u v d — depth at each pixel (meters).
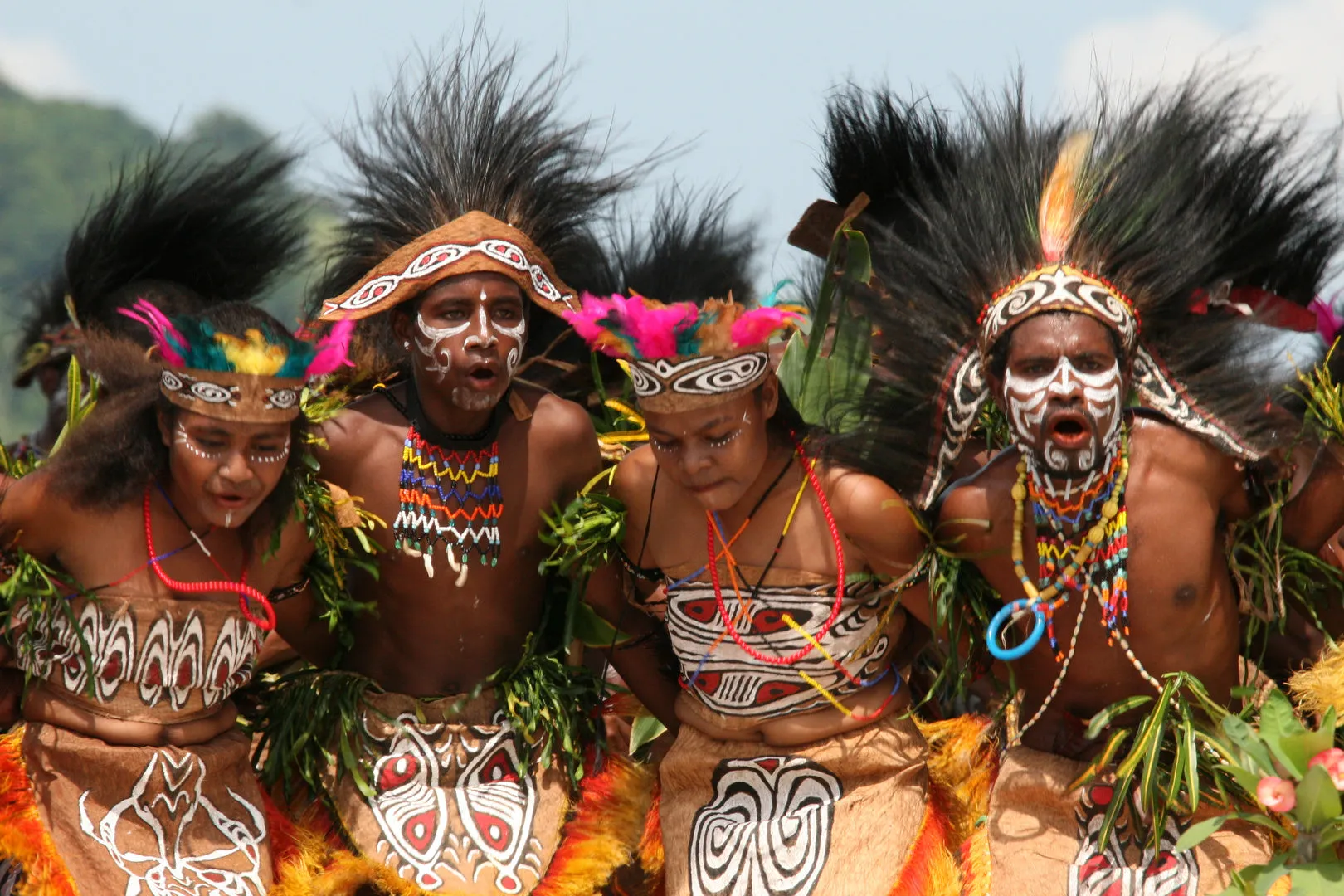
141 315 13.35
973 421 11.24
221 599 11.23
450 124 12.72
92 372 11.58
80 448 10.90
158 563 11.05
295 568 11.72
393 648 12.16
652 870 12.12
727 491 11.12
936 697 13.37
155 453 10.96
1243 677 11.98
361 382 12.52
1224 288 11.47
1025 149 11.41
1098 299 10.65
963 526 11.21
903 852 11.43
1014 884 11.05
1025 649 10.80
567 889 11.64
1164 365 11.03
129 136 85.62
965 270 11.13
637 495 11.73
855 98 13.90
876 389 11.55
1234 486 11.10
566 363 13.02
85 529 10.97
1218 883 10.79
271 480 10.91
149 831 11.05
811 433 11.59
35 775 10.98
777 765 11.63
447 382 11.59
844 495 11.33
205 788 11.30
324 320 11.69
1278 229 12.34
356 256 12.90
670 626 11.82
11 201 75.94
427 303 11.63
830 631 11.48
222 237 14.36
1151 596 10.90
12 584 10.87
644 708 13.02
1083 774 11.10
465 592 11.98
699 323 10.71
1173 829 11.03
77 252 14.09
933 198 11.98
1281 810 10.49
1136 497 10.88
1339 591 11.72
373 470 11.86
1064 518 10.87
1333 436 11.12
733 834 11.55
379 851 11.60
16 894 10.70
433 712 12.01
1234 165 12.15
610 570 12.24
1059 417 10.52
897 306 11.50
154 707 11.18
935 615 11.54
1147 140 11.40
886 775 11.66
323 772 12.00
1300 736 10.52
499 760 12.02
